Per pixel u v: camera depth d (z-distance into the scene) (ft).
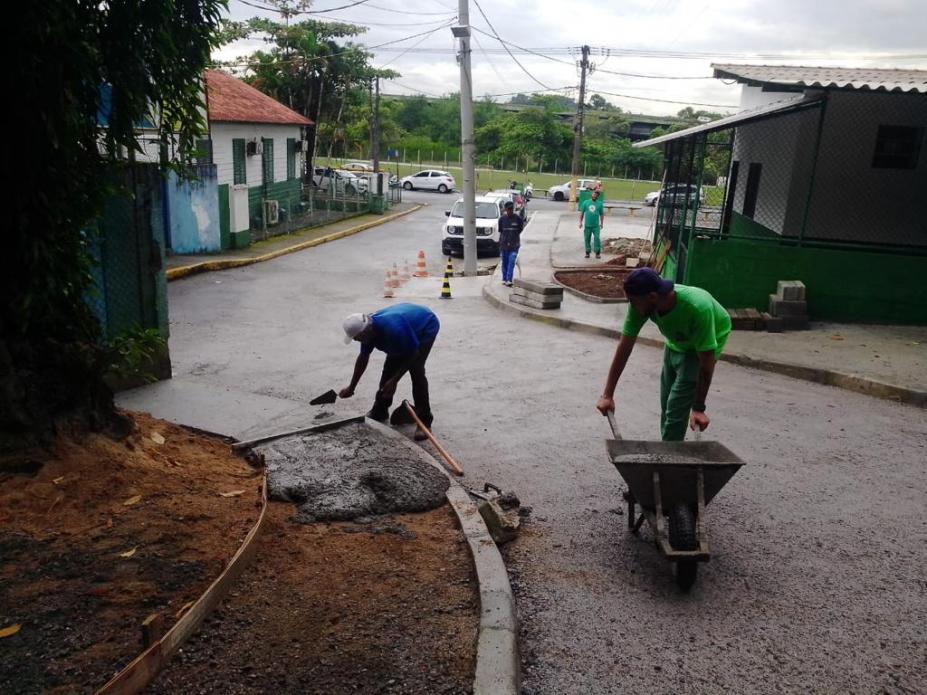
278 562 13.66
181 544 13.41
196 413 22.50
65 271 15.61
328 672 10.86
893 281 36.78
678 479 14.30
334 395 22.54
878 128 43.24
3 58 13.48
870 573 15.29
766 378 29.91
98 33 15.62
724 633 13.16
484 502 16.66
